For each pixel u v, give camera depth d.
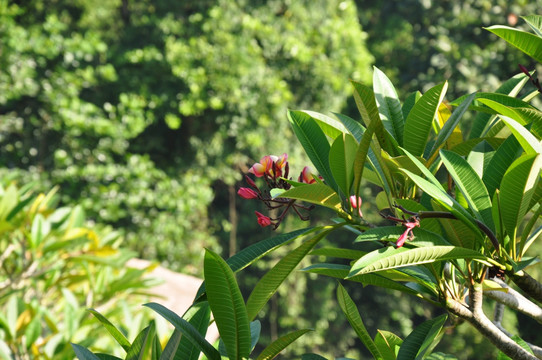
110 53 14.68
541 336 11.10
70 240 4.34
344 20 15.20
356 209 1.48
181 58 13.70
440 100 1.51
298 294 14.77
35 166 13.99
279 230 14.85
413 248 1.30
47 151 14.02
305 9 14.62
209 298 1.34
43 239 4.31
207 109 14.05
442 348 12.09
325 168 1.61
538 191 1.41
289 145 14.45
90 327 3.84
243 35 14.04
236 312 1.34
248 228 15.47
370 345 1.64
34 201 4.55
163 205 13.68
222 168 14.63
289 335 1.41
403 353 1.54
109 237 5.14
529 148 1.25
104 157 13.54
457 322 1.69
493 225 1.41
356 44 14.88
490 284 1.45
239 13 14.21
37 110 14.17
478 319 1.47
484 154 1.69
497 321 1.83
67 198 13.09
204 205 14.77
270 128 14.19
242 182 15.28
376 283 1.62
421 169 1.38
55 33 13.96
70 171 13.23
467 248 1.44
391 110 1.67
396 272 1.59
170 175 14.44
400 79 14.10
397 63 15.97
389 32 16.08
